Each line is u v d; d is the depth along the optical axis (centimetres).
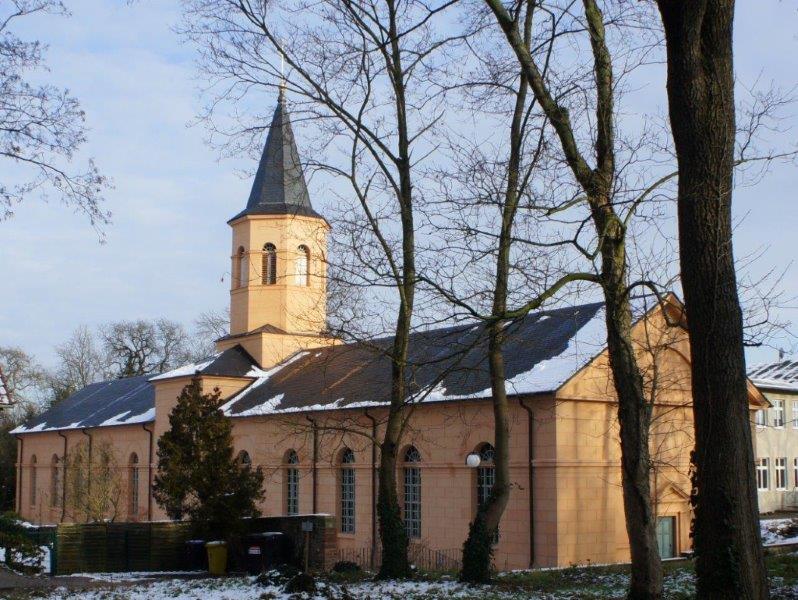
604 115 1516
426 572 2484
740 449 1152
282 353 4862
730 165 1192
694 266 1181
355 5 2030
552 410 3020
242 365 4819
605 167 1495
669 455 3309
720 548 1142
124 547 3088
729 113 1198
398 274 1895
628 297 1523
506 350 3481
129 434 5359
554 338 3372
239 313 5022
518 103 1980
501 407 2103
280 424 3522
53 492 6309
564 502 2997
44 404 9244
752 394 3759
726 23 1193
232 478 3108
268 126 2136
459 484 3306
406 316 2112
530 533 3048
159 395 5041
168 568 3147
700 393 1169
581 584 1995
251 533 3153
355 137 2069
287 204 4866
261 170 5016
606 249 1487
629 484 1521
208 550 3056
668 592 1705
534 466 3062
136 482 5269
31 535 3494
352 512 3806
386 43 2036
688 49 1195
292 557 3067
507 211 1786
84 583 2517
